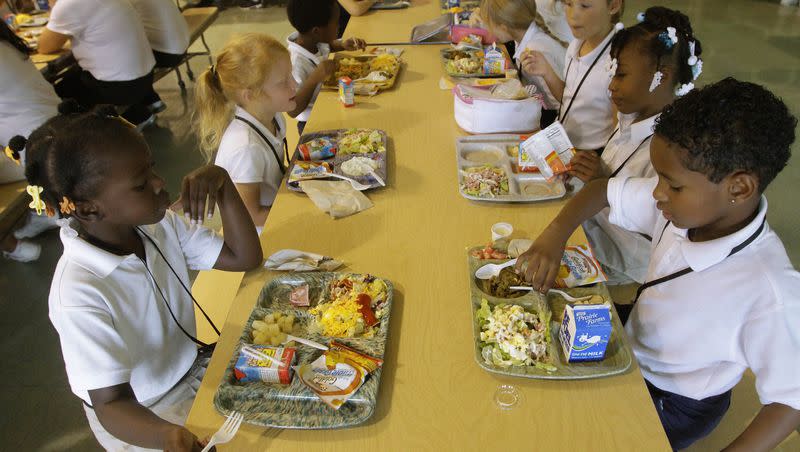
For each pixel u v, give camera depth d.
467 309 1.26
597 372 1.09
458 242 1.48
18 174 2.63
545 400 1.05
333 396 1.04
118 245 1.22
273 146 1.97
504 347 1.13
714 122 0.91
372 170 1.77
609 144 1.83
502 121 2.04
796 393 0.97
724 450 1.06
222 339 1.21
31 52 3.39
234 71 1.81
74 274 1.11
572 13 2.04
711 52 5.00
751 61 4.79
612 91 1.64
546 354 1.14
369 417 1.03
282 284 1.35
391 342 1.18
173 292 1.35
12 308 2.58
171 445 0.95
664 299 1.18
